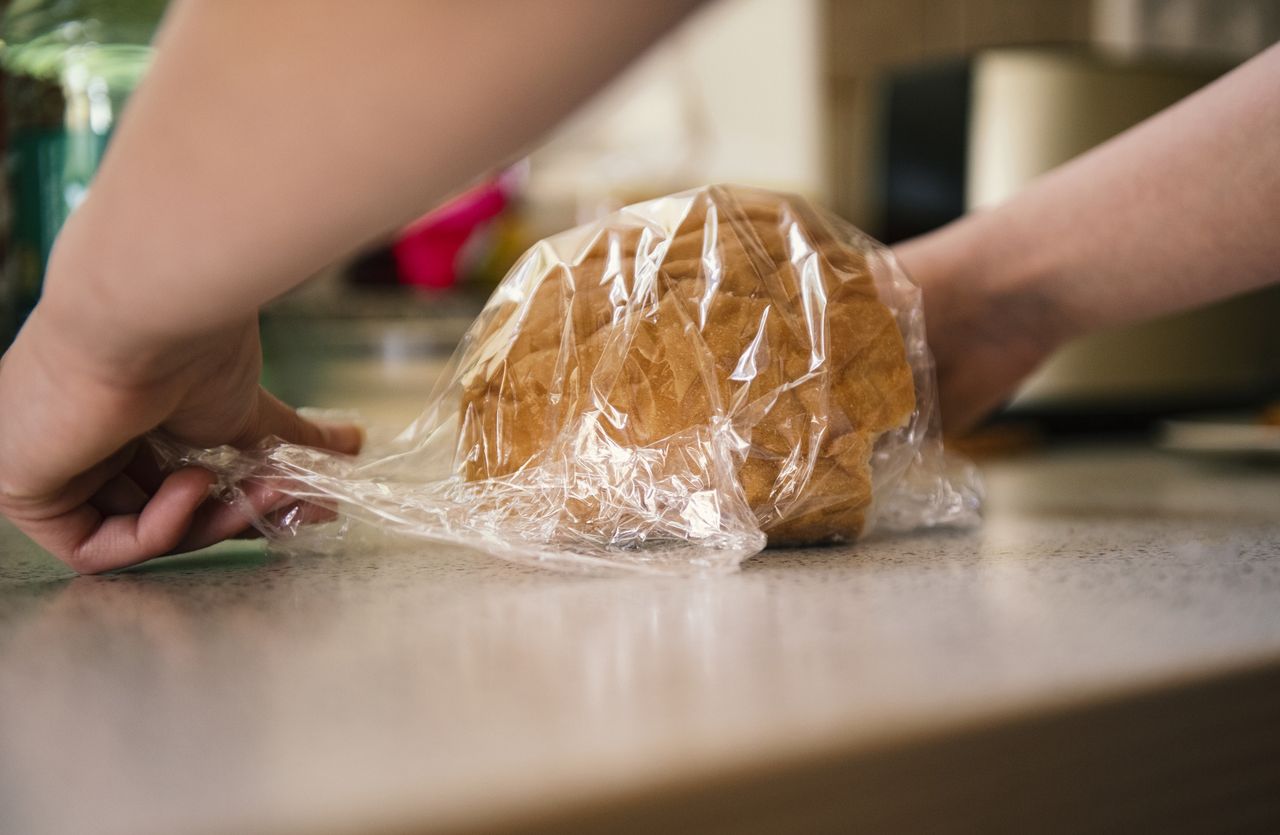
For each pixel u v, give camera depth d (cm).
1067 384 101
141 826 19
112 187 29
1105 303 53
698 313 41
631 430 40
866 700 26
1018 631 30
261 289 30
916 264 55
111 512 42
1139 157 51
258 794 21
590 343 41
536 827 20
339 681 28
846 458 42
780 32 179
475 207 142
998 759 25
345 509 43
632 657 29
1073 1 158
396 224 29
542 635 31
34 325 34
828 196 173
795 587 36
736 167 190
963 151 104
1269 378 111
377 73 26
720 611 33
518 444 41
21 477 38
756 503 41
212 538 43
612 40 25
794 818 22
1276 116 46
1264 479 67
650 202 44
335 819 20
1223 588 34
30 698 27
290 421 45
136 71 59
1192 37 149
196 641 31
